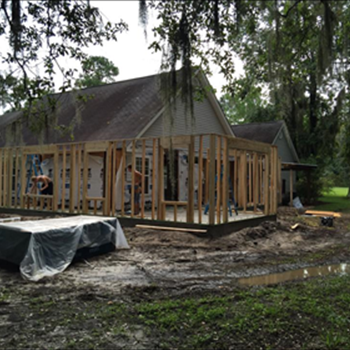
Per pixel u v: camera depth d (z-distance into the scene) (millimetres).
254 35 5551
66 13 5754
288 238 10086
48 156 15945
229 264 7105
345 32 5730
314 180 24312
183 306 4590
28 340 3662
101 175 14422
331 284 5602
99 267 6645
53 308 4555
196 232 9375
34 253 6043
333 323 4035
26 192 14359
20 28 4566
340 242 9758
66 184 15328
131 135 14352
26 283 5656
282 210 18031
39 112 6746
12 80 5695
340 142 19188
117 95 19016
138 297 4992
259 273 6523
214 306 4574
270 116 27453
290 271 6750
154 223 10305
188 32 4496
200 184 9711
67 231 6656
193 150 9781
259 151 11711
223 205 9977
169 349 3484
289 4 5227
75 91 6824
